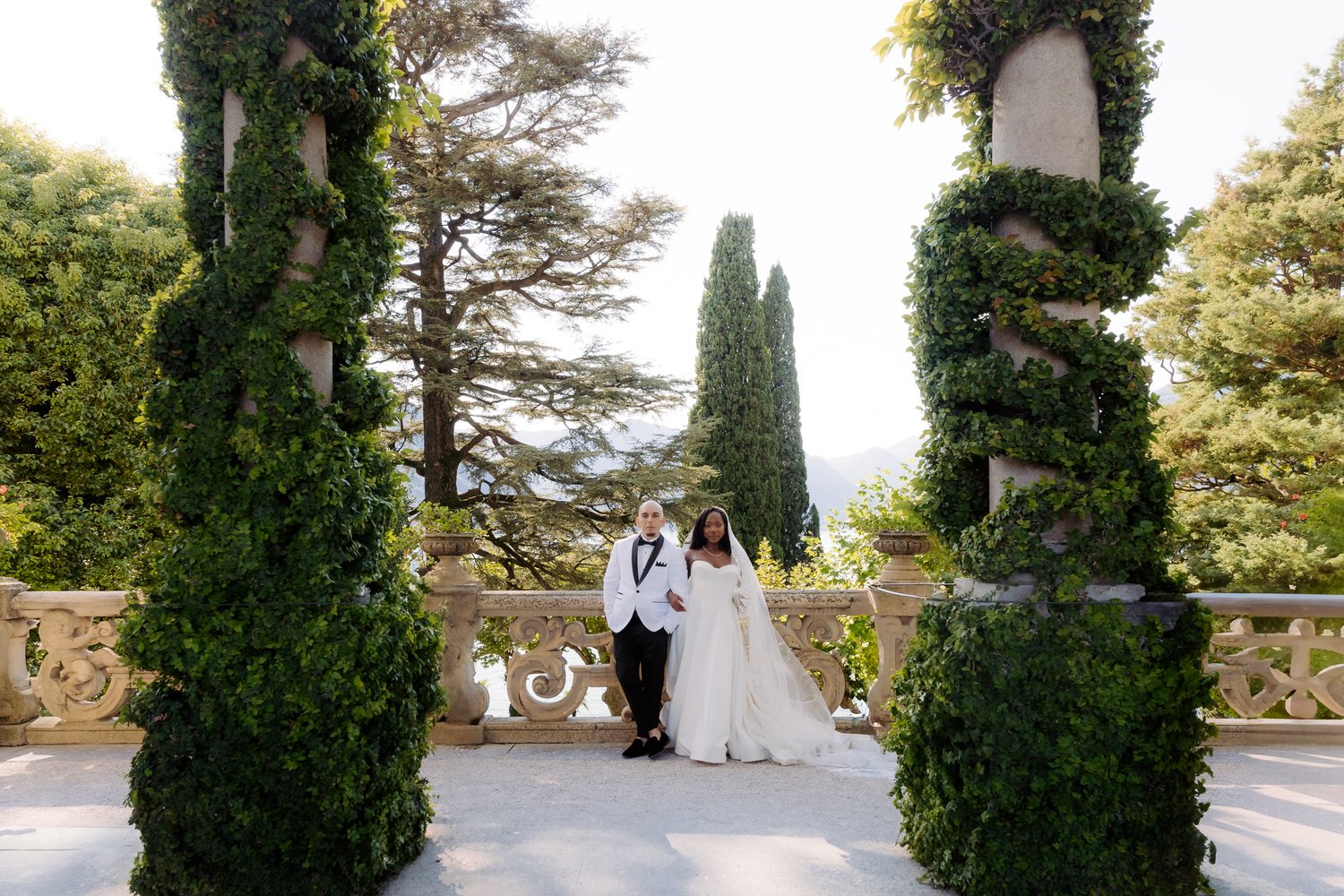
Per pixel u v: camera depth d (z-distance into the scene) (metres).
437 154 17.34
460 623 5.76
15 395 12.11
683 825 4.12
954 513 3.66
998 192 3.46
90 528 11.75
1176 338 16.69
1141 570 3.40
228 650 3.17
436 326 17.06
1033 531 3.31
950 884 3.38
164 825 3.17
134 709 3.22
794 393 26.23
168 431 3.32
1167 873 3.21
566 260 18.84
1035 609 3.23
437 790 4.67
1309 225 15.39
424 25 16.86
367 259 3.52
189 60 3.34
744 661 5.46
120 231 12.45
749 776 4.97
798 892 3.37
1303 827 4.09
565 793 4.63
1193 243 17.05
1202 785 3.29
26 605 5.70
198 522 3.29
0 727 5.63
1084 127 3.51
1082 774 3.18
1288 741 5.68
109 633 5.72
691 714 5.41
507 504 17.91
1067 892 3.18
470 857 3.72
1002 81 3.62
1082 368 3.37
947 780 3.41
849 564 8.52
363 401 3.53
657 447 19.05
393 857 3.55
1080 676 3.17
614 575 5.52
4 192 12.31
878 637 5.84
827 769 5.11
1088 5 3.47
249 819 3.16
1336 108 16.11
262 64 3.27
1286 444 13.87
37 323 11.95
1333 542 11.85
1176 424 15.85
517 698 5.80
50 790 4.68
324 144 3.48
